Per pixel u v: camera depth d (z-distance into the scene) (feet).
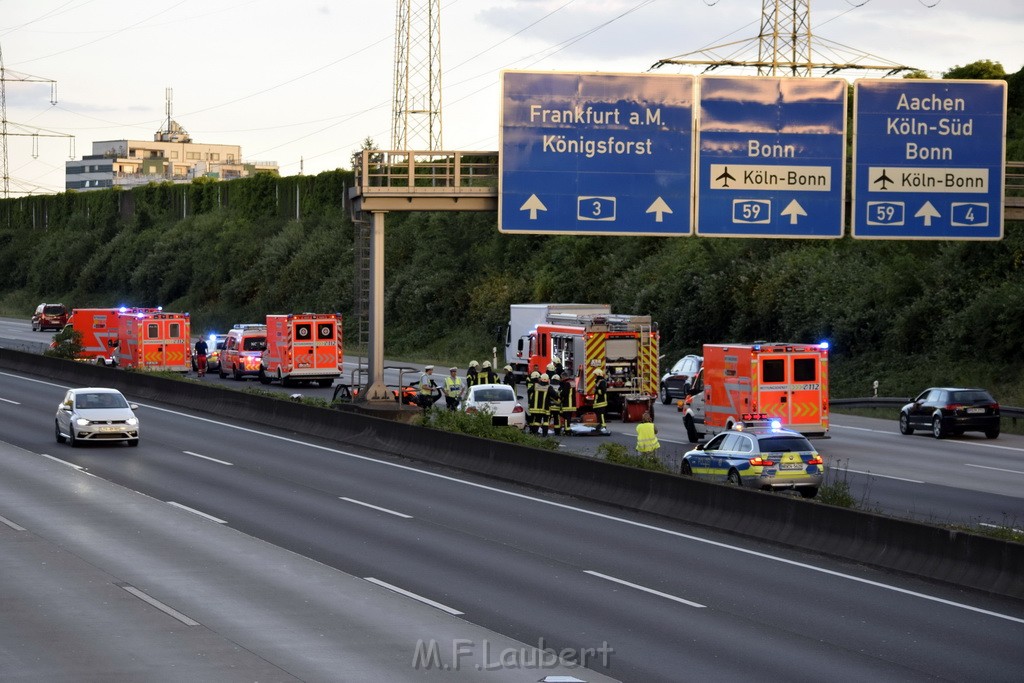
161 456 129.59
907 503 100.37
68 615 59.93
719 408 143.33
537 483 109.81
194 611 60.95
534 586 68.08
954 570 70.18
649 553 79.20
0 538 81.30
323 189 436.76
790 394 138.72
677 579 70.74
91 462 123.54
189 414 178.91
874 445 148.15
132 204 546.67
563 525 90.17
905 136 122.31
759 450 100.68
